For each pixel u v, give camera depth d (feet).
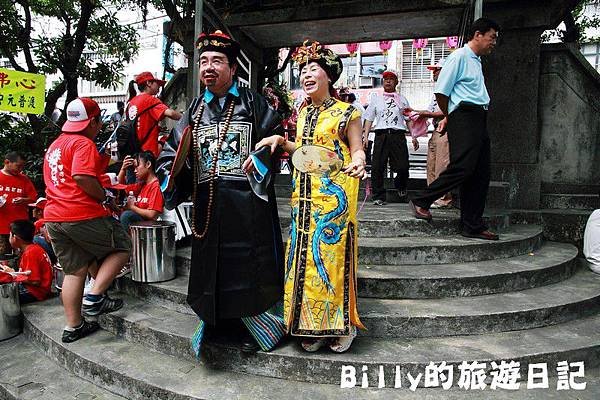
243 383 9.11
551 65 18.20
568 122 18.22
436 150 16.33
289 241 9.68
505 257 13.52
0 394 10.00
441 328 10.21
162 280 12.29
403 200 19.69
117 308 11.55
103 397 9.50
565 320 11.16
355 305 9.41
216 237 9.14
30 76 19.04
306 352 9.37
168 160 9.52
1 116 24.82
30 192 19.77
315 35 22.50
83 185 10.43
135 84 17.37
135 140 15.96
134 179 16.38
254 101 9.60
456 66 12.90
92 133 11.34
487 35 13.08
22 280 13.17
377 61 55.01
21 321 13.12
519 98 18.01
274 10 20.51
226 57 9.27
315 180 9.20
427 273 11.65
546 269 12.53
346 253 9.22
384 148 18.47
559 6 17.43
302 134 9.57
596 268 14.06
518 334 10.44
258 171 8.79
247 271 9.12
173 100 22.67
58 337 11.27
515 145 18.12
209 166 9.32
